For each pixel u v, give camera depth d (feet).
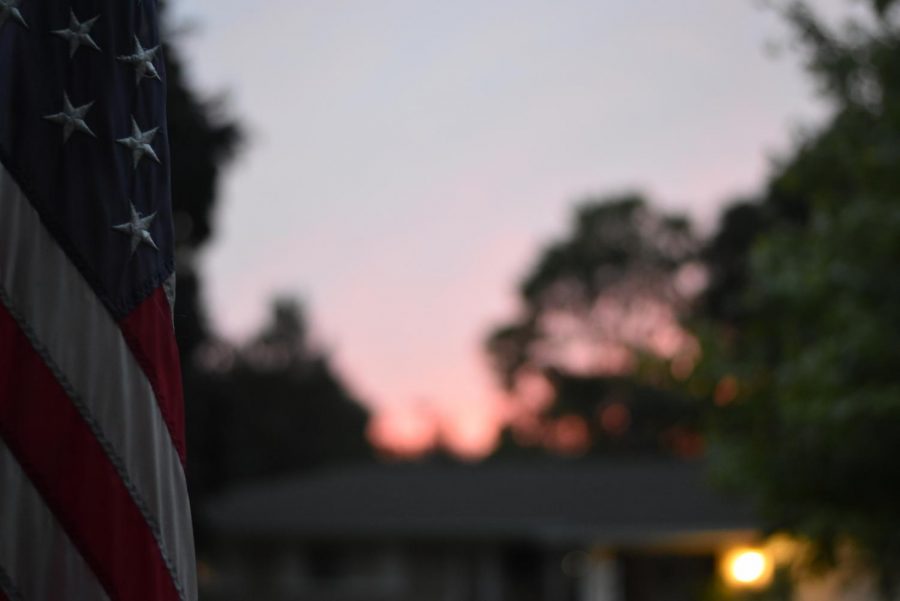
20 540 11.73
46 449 11.87
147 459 12.19
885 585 37.09
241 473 138.62
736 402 35.94
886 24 34.14
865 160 33.47
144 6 13.05
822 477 34.12
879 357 32.37
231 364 70.85
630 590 92.02
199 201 55.57
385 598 96.48
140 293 12.45
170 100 52.80
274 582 100.73
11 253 12.09
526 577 96.48
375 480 107.14
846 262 33.86
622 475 100.42
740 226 142.00
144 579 12.00
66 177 12.35
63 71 12.55
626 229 172.45
